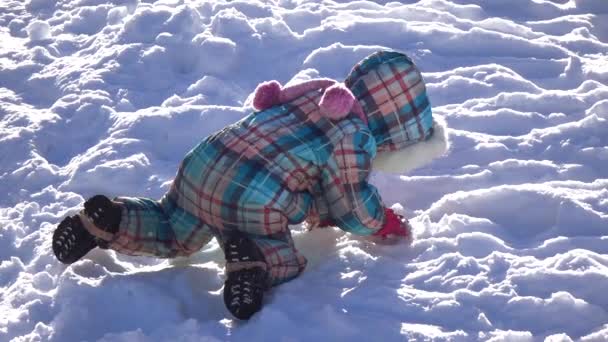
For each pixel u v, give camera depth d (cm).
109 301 332
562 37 595
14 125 497
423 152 369
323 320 318
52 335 319
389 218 371
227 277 329
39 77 552
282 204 339
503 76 528
